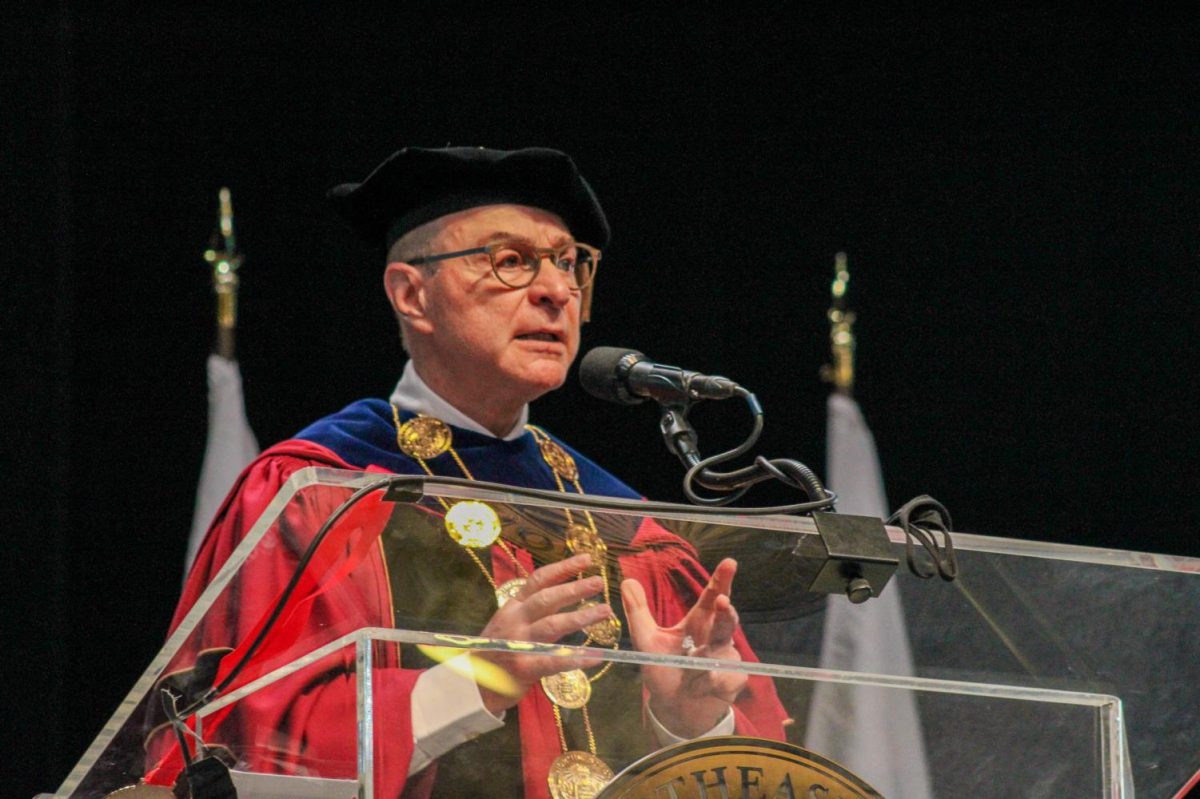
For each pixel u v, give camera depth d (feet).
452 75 65.41
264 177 62.18
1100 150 70.44
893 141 69.72
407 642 18.75
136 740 20.95
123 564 58.18
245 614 19.88
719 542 21.76
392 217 39.93
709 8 69.05
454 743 18.62
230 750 20.43
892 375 68.64
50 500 54.80
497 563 20.61
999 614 22.13
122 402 59.31
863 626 21.43
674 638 20.80
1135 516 68.44
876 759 20.11
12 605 53.88
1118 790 20.76
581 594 20.24
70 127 59.77
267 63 62.85
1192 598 22.84
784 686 20.07
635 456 64.64
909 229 69.36
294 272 61.87
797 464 25.11
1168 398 69.15
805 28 69.77
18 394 54.90
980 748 20.57
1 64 56.24
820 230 68.74
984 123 70.38
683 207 67.67
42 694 53.98
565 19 67.31
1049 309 69.56
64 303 56.39
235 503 36.88
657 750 19.36
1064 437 68.90
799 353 67.46
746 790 19.35
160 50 61.67
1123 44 71.05
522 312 38.22
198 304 60.44
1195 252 69.87
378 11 64.59
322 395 61.31
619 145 67.51
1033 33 70.95
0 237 55.47
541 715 19.19
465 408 39.99
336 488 20.22
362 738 18.16
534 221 38.52
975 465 68.39
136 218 60.59
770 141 68.90
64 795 21.33
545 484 40.27
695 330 66.90
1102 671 22.33
